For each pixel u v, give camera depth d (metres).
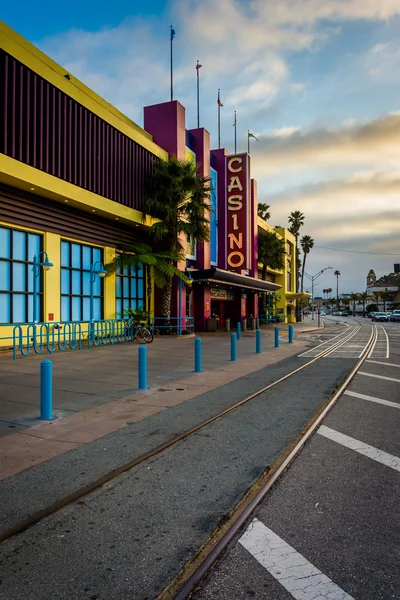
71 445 5.57
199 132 29.41
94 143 19.05
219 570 2.93
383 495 4.09
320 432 6.16
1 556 3.09
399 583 2.78
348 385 9.88
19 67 15.05
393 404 7.95
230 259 33.12
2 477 4.52
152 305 25.14
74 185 17.45
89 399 8.32
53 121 16.56
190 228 23.36
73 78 17.81
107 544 3.23
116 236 22.00
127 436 5.95
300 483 4.38
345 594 2.67
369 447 5.50
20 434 6.05
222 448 5.43
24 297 16.61
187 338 23.38
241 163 33.38
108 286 21.31
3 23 14.27
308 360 14.60
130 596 2.65
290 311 59.09
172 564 2.97
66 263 18.78
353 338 26.75
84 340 19.61
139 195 22.44
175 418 6.90
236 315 38.03
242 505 3.89
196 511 3.75
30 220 16.61
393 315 69.00
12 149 14.56
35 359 13.73
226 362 13.96
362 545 3.22
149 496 4.06
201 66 31.47
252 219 41.44
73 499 3.98
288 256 61.16
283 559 3.05
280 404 7.88
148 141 23.19
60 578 2.83
